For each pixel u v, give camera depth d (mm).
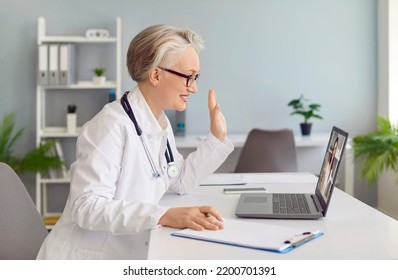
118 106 1807
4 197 1809
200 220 1550
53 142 4863
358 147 4219
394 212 4949
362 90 5293
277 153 4047
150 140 1831
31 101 5188
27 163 4719
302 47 5258
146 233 1742
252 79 5258
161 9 5184
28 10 5137
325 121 5309
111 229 1572
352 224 1657
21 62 5160
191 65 1795
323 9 5250
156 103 1854
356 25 5262
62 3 5148
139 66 1799
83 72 5199
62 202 5258
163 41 1767
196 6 5199
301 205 1883
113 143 1708
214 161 2191
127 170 1769
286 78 5273
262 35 5238
